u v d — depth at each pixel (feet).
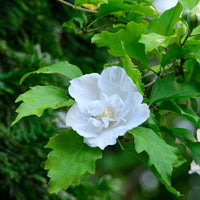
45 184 3.03
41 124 3.01
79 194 3.04
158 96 2.39
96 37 2.47
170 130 2.47
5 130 2.94
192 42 2.39
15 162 2.97
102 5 2.60
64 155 2.15
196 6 2.36
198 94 2.36
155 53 2.50
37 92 2.25
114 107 2.20
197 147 2.43
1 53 3.13
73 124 2.19
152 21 2.48
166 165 2.14
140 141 2.15
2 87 2.91
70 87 2.24
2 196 2.99
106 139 2.15
